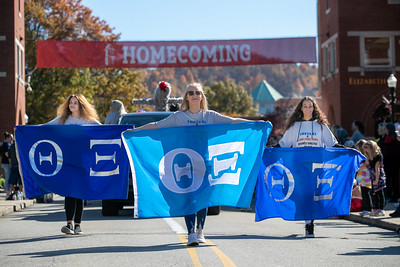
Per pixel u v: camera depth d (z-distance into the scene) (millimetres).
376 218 12859
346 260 7727
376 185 13469
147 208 8961
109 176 10234
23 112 35031
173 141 9031
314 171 10219
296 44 28625
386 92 32750
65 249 8703
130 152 8977
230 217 14398
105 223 12633
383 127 17500
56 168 10211
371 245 9188
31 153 10242
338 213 10305
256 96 152250
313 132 10289
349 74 32812
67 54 28547
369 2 32812
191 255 7992
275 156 10180
